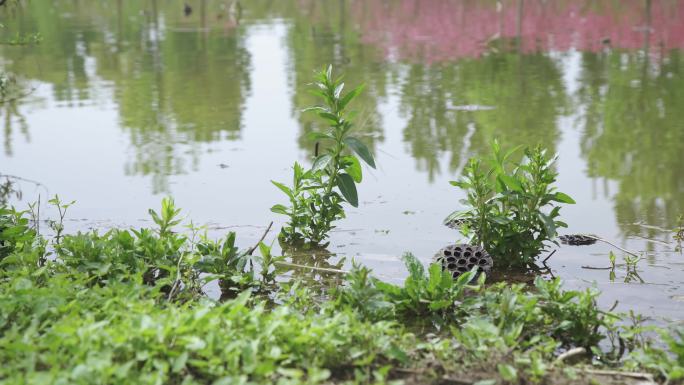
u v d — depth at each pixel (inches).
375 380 123.9
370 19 685.3
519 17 645.9
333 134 205.0
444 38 568.1
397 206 228.5
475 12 725.9
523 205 193.5
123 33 599.8
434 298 156.7
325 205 203.9
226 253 177.8
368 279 159.3
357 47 521.3
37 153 285.3
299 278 179.6
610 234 205.0
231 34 586.6
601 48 506.3
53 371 111.7
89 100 370.3
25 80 418.3
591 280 176.9
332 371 125.6
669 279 175.9
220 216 221.6
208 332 126.0
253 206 230.1
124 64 464.4
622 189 238.2
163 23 666.2
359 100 357.1
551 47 515.5
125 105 359.9
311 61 465.1
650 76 404.8
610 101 348.8
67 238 175.8
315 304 162.9
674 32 573.0
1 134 311.6
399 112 334.3
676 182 242.7
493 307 148.8
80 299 148.7
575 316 146.2
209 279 165.3
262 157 278.8
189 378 114.3
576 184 243.4
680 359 130.8
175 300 165.0
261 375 117.3
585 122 313.0
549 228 182.7
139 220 217.8
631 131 299.6
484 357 131.0
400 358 127.1
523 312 146.1
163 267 167.2
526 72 423.5
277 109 348.8
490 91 374.0
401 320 155.3
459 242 201.0
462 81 400.5
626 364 133.4
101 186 248.4
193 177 256.7
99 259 170.7
